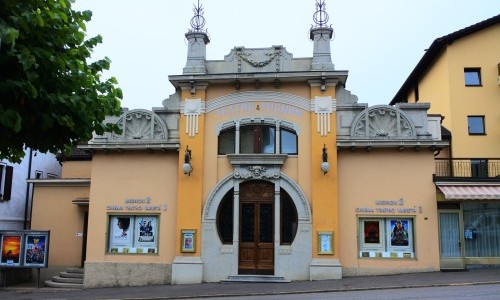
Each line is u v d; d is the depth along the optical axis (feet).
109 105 30.07
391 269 61.21
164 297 52.21
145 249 64.90
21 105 23.94
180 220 63.77
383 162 63.57
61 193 77.56
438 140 62.34
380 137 63.57
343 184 63.46
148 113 67.10
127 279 64.18
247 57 66.80
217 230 63.72
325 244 61.21
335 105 64.28
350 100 64.75
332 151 63.16
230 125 65.82
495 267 63.36
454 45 88.53
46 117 24.72
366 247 62.18
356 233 62.18
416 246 61.36
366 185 63.21
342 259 61.77
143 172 66.64
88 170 82.12
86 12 28.14
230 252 62.80
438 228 62.64
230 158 64.28
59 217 76.79
